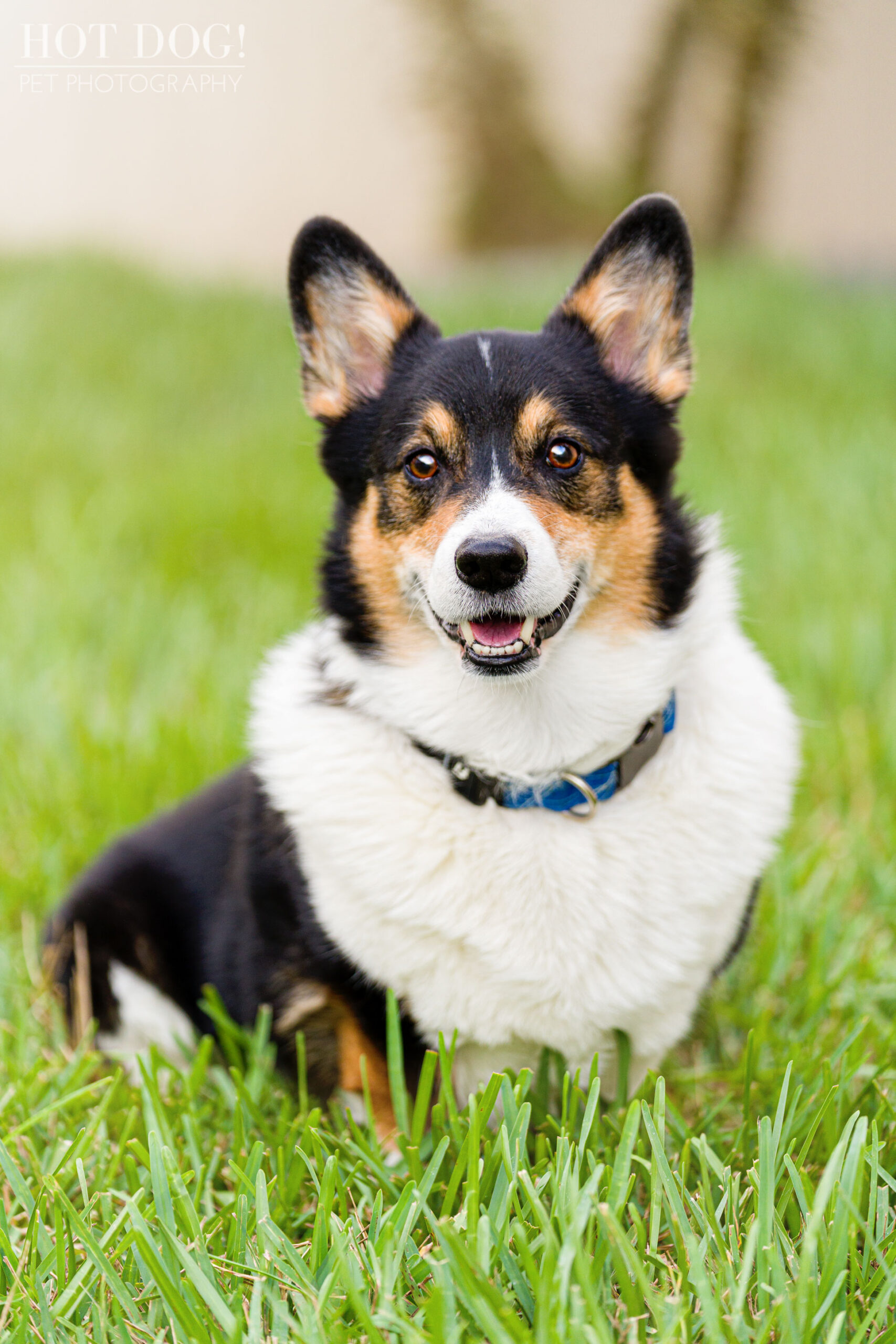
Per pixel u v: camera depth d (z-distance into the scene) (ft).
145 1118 8.96
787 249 64.18
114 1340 7.07
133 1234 7.27
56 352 39.37
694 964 9.24
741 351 37.58
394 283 10.68
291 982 9.81
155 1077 9.34
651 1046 9.53
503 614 8.93
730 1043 11.04
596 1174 7.19
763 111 63.62
